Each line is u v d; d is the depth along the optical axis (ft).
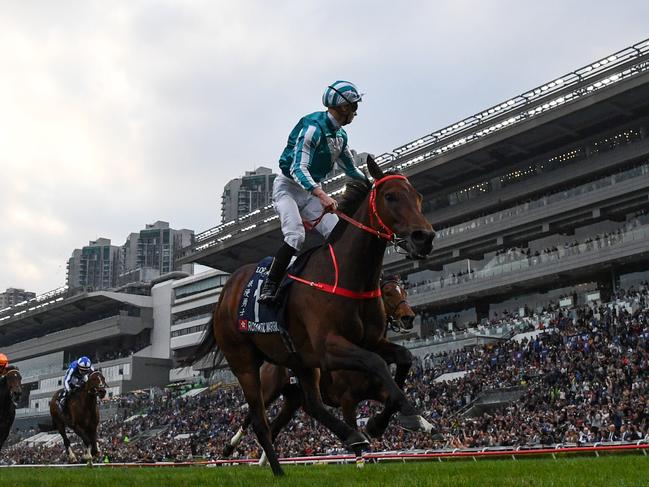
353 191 21.39
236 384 191.21
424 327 177.78
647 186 130.72
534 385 102.68
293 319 21.16
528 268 148.25
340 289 19.79
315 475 22.84
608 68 134.10
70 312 295.48
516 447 64.49
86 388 50.90
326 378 34.76
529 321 134.82
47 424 61.93
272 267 21.98
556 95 141.69
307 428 105.60
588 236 150.20
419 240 18.88
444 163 159.02
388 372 17.90
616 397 85.61
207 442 123.95
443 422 97.45
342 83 22.08
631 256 131.44
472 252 168.76
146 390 250.98
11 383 39.58
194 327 258.98
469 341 138.92
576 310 130.72
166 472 32.55
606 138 145.69
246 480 20.70
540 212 150.00
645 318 107.14
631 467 22.82
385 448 79.51
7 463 169.58
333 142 22.31
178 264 222.69
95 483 22.49
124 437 174.60
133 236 545.85
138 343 279.69
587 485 16.05
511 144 151.43
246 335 23.62
